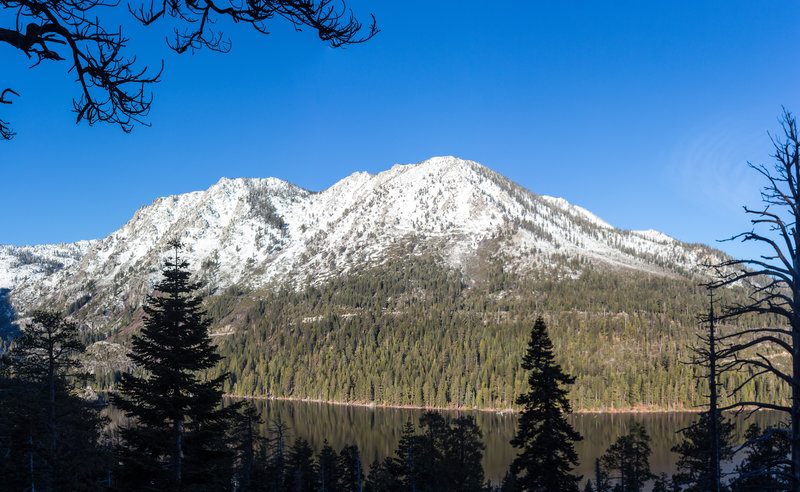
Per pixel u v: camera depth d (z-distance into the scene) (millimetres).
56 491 38906
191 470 30312
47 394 39969
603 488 79250
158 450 30188
